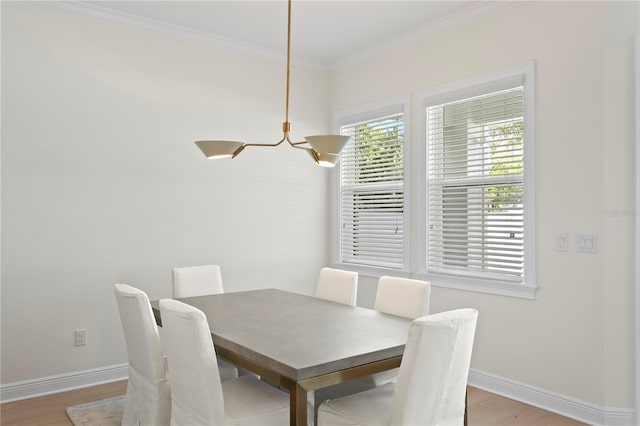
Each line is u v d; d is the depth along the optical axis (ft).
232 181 14.05
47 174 11.18
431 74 12.78
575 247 9.80
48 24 11.21
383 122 14.42
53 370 11.25
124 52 12.24
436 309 12.63
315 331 7.70
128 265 12.26
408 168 13.41
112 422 9.55
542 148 10.35
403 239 13.62
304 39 13.74
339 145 7.93
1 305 10.68
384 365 6.74
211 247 13.62
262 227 14.64
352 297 10.49
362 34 13.28
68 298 11.44
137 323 7.97
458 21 11.96
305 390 5.99
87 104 11.71
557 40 10.10
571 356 9.85
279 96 15.02
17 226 10.84
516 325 10.82
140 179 12.46
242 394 7.50
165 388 8.04
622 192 9.25
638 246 9.13
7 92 10.73
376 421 6.57
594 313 9.51
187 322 6.43
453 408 6.56
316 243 15.87
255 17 12.21
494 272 11.42
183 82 13.17
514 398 10.78
